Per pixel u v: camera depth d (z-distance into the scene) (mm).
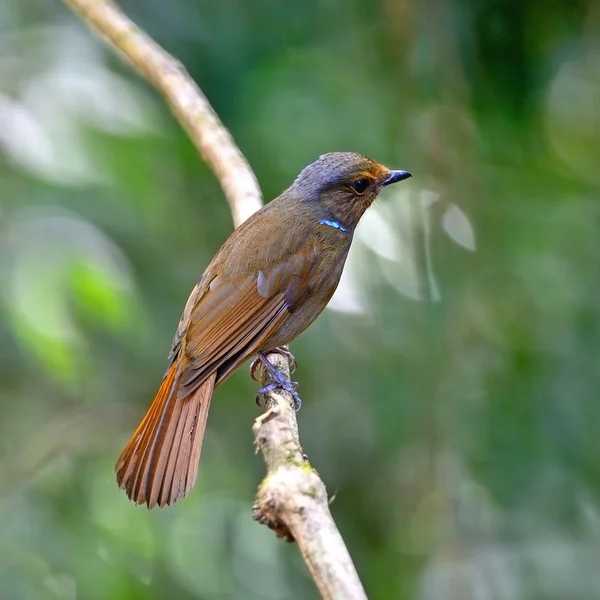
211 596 12531
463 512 12367
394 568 12977
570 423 12016
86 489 12539
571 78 13859
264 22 12539
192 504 13031
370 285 13445
